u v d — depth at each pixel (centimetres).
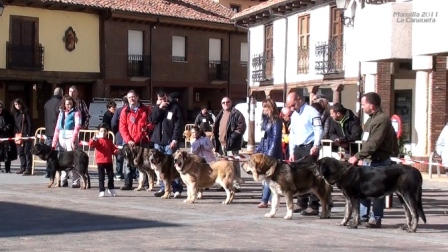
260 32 3672
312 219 1251
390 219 1268
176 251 931
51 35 4050
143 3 4541
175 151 1539
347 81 2756
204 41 4812
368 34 2145
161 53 4569
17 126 2041
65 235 1043
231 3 5466
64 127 1716
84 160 1670
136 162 1612
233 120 1639
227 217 1258
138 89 4547
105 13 4247
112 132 1828
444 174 2097
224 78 4922
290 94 1315
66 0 4062
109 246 959
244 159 1442
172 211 1323
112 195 1548
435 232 1127
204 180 1453
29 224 1144
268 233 1096
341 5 2452
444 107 2125
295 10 3241
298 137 1313
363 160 1177
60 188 1695
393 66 2336
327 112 1514
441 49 1762
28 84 4059
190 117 4675
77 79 4162
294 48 3253
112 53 4322
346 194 1145
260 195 1598
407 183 1106
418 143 2156
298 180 1240
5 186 1722
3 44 3847
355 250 966
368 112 1160
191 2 4978
